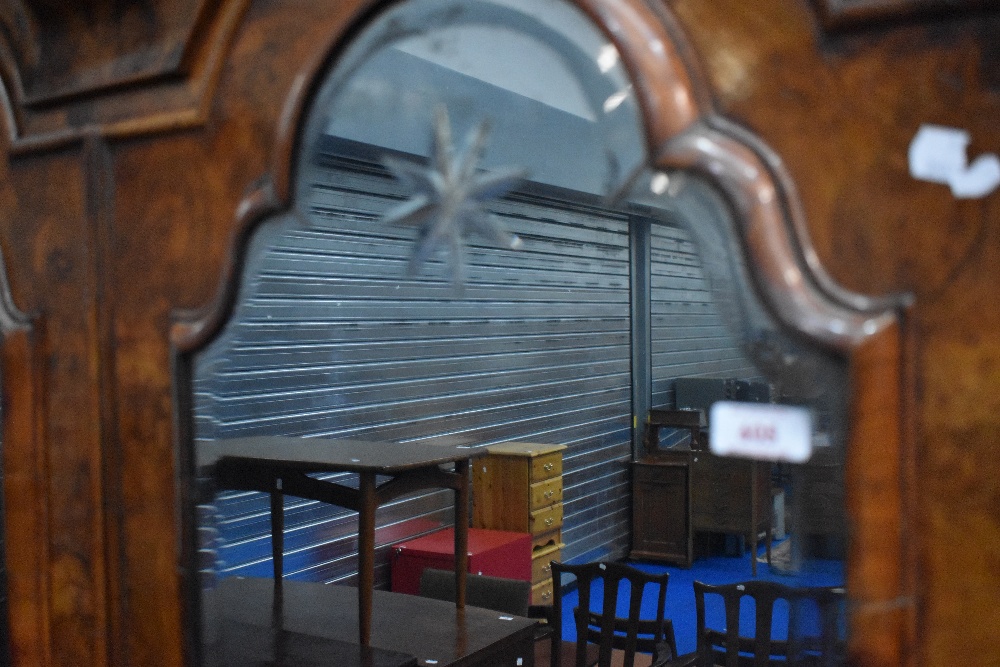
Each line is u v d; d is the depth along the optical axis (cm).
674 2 123
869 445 111
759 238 115
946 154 106
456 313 508
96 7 178
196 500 173
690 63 122
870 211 111
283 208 157
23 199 192
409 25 152
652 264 723
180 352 170
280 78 156
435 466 289
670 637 323
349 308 431
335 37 149
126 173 177
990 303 104
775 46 117
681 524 651
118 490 180
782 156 116
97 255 180
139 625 178
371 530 259
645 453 701
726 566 650
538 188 538
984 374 105
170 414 172
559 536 533
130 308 177
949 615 107
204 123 165
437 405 492
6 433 194
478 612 289
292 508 397
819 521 222
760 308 117
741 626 507
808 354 117
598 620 326
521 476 503
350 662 234
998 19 103
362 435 439
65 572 187
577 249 627
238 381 373
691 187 125
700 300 800
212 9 163
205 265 166
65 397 186
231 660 233
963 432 106
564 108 420
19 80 192
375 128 355
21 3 187
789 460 182
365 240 439
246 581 318
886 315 109
